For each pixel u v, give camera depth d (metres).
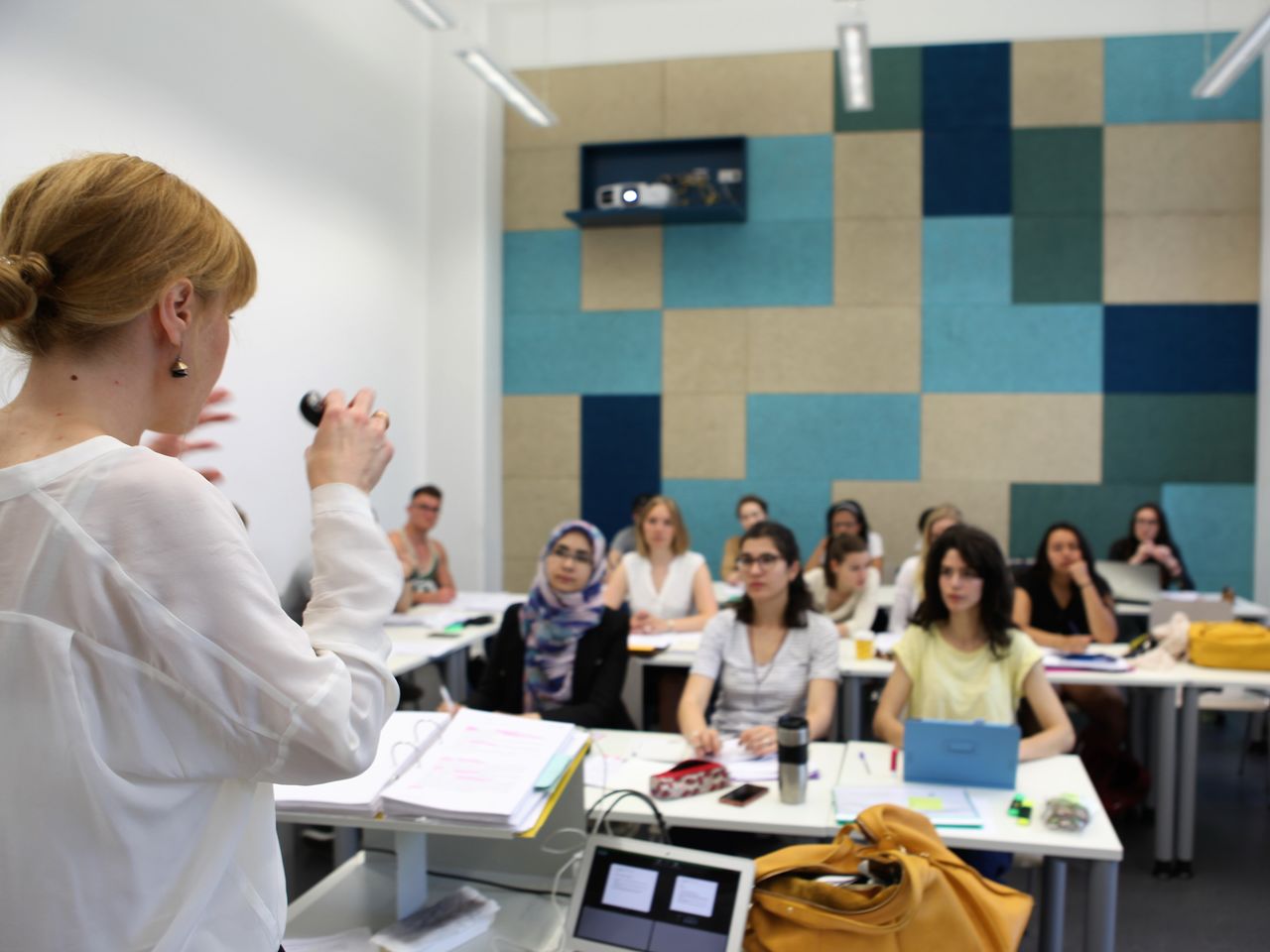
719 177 6.18
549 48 6.53
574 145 6.48
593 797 2.22
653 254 6.41
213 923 0.78
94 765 0.70
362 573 0.83
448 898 1.70
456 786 1.48
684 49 6.38
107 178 0.73
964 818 2.08
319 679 0.74
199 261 0.77
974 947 1.56
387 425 0.92
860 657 3.67
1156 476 5.98
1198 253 5.93
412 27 6.06
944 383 6.14
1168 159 5.95
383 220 5.70
